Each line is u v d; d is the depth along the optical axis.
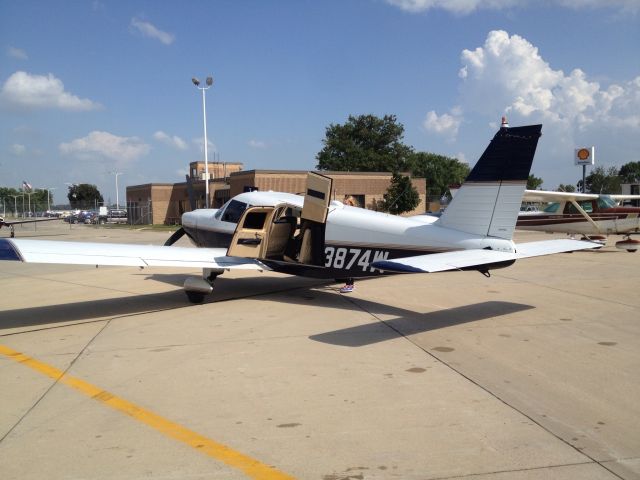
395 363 5.18
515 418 3.81
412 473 3.03
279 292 9.62
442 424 3.71
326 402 4.14
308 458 3.22
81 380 4.73
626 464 3.12
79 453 3.30
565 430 3.60
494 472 3.03
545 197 17.72
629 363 5.14
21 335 6.48
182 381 4.68
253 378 4.75
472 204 7.39
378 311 7.84
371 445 3.38
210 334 6.46
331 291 9.71
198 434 3.57
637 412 3.91
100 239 24.89
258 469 3.09
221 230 10.20
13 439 3.50
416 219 8.76
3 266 14.65
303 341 6.08
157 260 7.83
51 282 11.31
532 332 6.44
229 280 11.09
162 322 7.18
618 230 17.83
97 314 7.77
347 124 67.12
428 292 9.57
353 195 38.59
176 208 46.88
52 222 59.62
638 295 8.99
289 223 9.22
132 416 3.88
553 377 4.73
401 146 67.12
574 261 14.46
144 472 3.06
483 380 4.65
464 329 6.63
